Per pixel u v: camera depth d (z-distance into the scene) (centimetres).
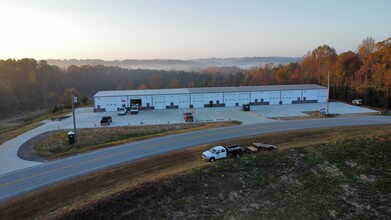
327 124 4097
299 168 2506
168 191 2022
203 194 2047
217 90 6266
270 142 3209
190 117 4694
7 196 2059
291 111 5366
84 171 2498
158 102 5903
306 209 2016
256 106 6041
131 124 4550
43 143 3550
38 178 2373
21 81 11950
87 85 16400
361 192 2241
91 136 3912
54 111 6775
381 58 7338
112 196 1878
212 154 2642
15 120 8075
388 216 1995
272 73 12588
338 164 2595
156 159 2755
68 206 1839
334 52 10256
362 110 5381
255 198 2075
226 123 4384
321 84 8719
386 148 2847
